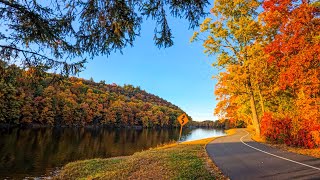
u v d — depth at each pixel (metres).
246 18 24.67
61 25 5.31
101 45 5.61
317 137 16.45
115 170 12.80
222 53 26.59
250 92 27.91
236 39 26.09
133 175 10.91
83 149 31.20
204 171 10.17
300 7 16.48
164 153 15.50
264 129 25.06
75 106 100.25
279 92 26.48
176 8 5.43
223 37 25.92
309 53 15.27
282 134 22.36
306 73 16.14
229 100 32.22
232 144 22.39
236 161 12.80
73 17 5.29
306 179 8.75
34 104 78.25
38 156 23.52
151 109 165.38
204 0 5.25
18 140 35.31
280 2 17.45
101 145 37.38
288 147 19.53
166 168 10.99
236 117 44.41
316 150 16.78
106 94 158.25
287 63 17.59
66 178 14.29
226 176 9.42
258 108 36.88
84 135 57.75
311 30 16.42
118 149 33.19
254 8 24.91
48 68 5.96
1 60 5.67
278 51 18.41
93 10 5.13
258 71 24.61
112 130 94.06
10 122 69.00
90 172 14.40
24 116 73.44
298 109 20.30
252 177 9.20
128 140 50.34
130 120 137.88
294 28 16.53
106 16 5.16
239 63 26.36
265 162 12.44
